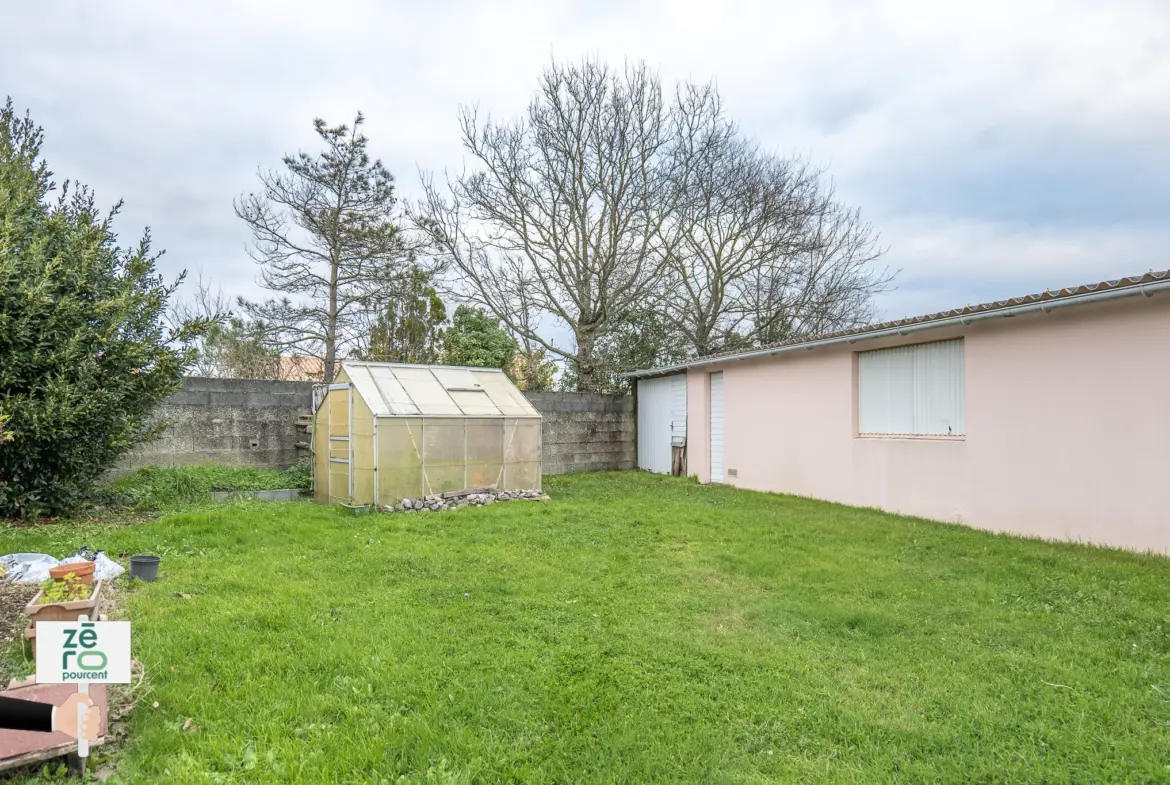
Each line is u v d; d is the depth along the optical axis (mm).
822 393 10336
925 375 8805
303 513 7812
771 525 7840
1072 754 2744
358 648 3668
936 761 2693
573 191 15398
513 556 6023
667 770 2584
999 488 7676
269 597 4512
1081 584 5254
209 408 10031
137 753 2596
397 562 5656
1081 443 6855
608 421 15164
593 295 15945
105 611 4141
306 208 15195
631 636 4035
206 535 6285
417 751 2664
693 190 16391
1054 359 7133
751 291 19031
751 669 3580
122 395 7367
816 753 2766
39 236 7152
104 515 7301
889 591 5086
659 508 9055
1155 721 3035
